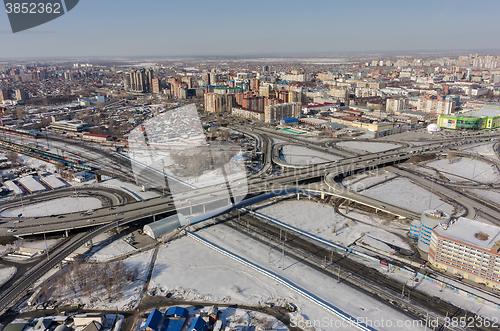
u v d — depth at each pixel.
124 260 119.12
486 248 101.31
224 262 116.94
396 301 97.19
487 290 100.88
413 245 127.38
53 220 141.50
